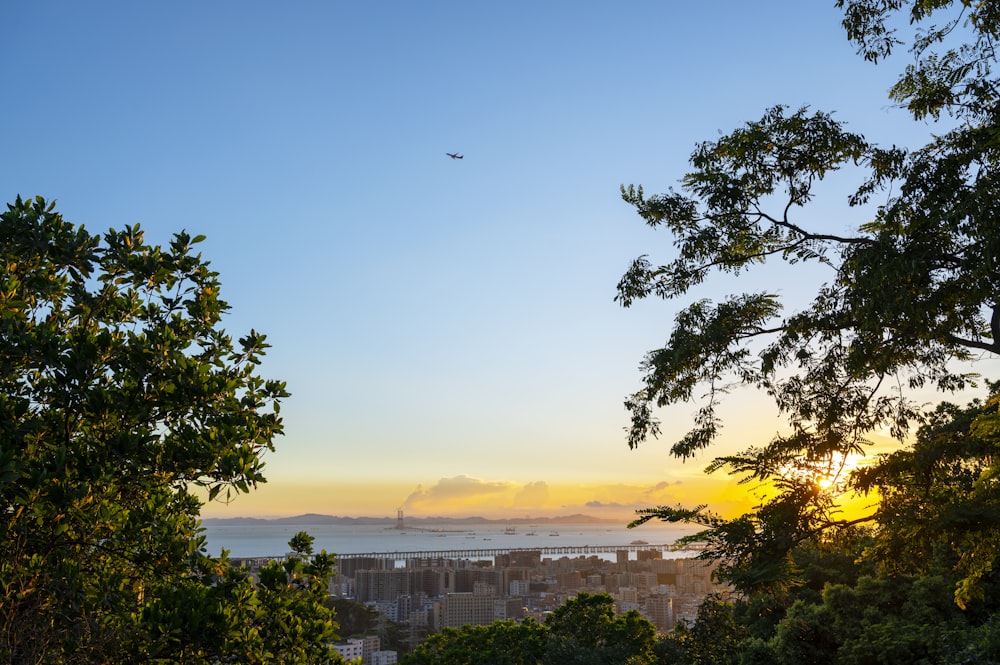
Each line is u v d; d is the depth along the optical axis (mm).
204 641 6574
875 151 11305
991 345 10727
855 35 11102
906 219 10617
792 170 11594
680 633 29078
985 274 9633
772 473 12523
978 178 9680
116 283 7949
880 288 10078
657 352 12516
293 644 7367
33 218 7465
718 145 11805
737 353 12234
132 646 6590
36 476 6090
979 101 10578
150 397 7312
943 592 18891
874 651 18172
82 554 7250
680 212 12164
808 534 12234
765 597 21625
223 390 7445
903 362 12078
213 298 8172
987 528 11992
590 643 30109
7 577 6301
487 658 29500
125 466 6977
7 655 6113
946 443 11641
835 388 12289
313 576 8438
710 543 12469
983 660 13539
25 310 7402
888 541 12805
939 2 10609
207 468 7184
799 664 20484
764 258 12289
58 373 6914
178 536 7484
